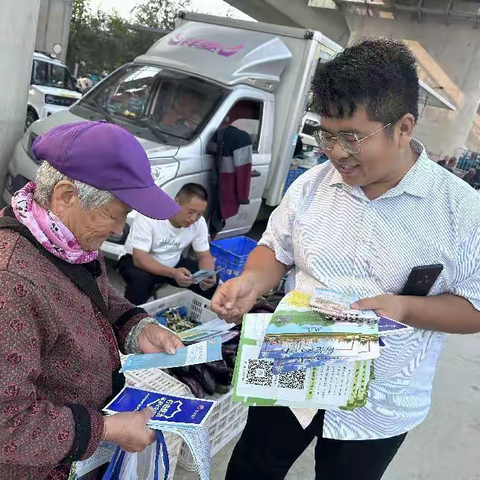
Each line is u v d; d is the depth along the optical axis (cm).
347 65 123
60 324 115
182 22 650
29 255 113
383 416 154
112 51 2578
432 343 154
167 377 203
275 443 177
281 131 577
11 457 107
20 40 459
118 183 114
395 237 140
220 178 474
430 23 1819
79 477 136
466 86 1892
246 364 131
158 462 146
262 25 583
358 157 129
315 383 130
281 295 316
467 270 138
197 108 495
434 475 275
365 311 133
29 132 469
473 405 349
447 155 1997
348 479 166
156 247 340
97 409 135
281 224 165
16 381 105
